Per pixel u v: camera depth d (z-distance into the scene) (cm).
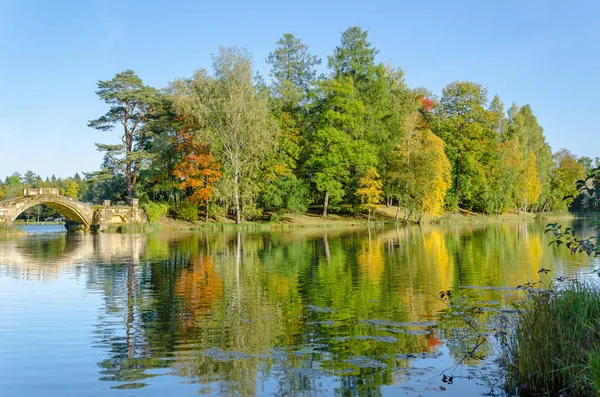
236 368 894
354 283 1761
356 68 7050
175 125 6000
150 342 1054
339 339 1061
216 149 5472
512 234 4253
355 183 6719
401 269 2097
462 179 7300
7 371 887
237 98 5294
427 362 917
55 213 10969
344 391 789
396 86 8012
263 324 1194
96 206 5356
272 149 5753
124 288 1698
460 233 4434
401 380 833
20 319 1258
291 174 6275
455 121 7281
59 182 13825
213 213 5888
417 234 4341
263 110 5384
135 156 5825
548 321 833
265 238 4050
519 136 8212
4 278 1923
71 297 1542
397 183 6094
